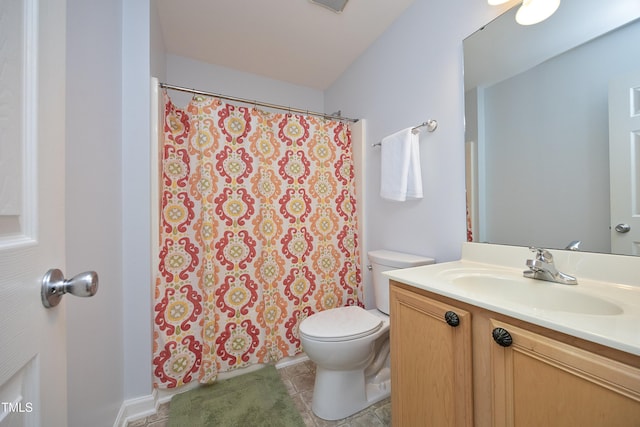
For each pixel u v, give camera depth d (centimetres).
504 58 103
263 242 158
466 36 115
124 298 116
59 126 47
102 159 94
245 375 148
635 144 75
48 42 44
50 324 43
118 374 109
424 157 136
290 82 229
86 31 83
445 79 124
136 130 119
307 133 177
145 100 121
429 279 88
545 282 82
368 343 116
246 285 151
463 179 117
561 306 75
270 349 156
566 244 88
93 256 86
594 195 82
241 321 149
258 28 161
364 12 149
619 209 77
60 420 45
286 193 168
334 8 146
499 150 106
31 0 40
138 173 119
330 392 118
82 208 80
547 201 92
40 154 42
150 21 124
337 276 183
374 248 177
